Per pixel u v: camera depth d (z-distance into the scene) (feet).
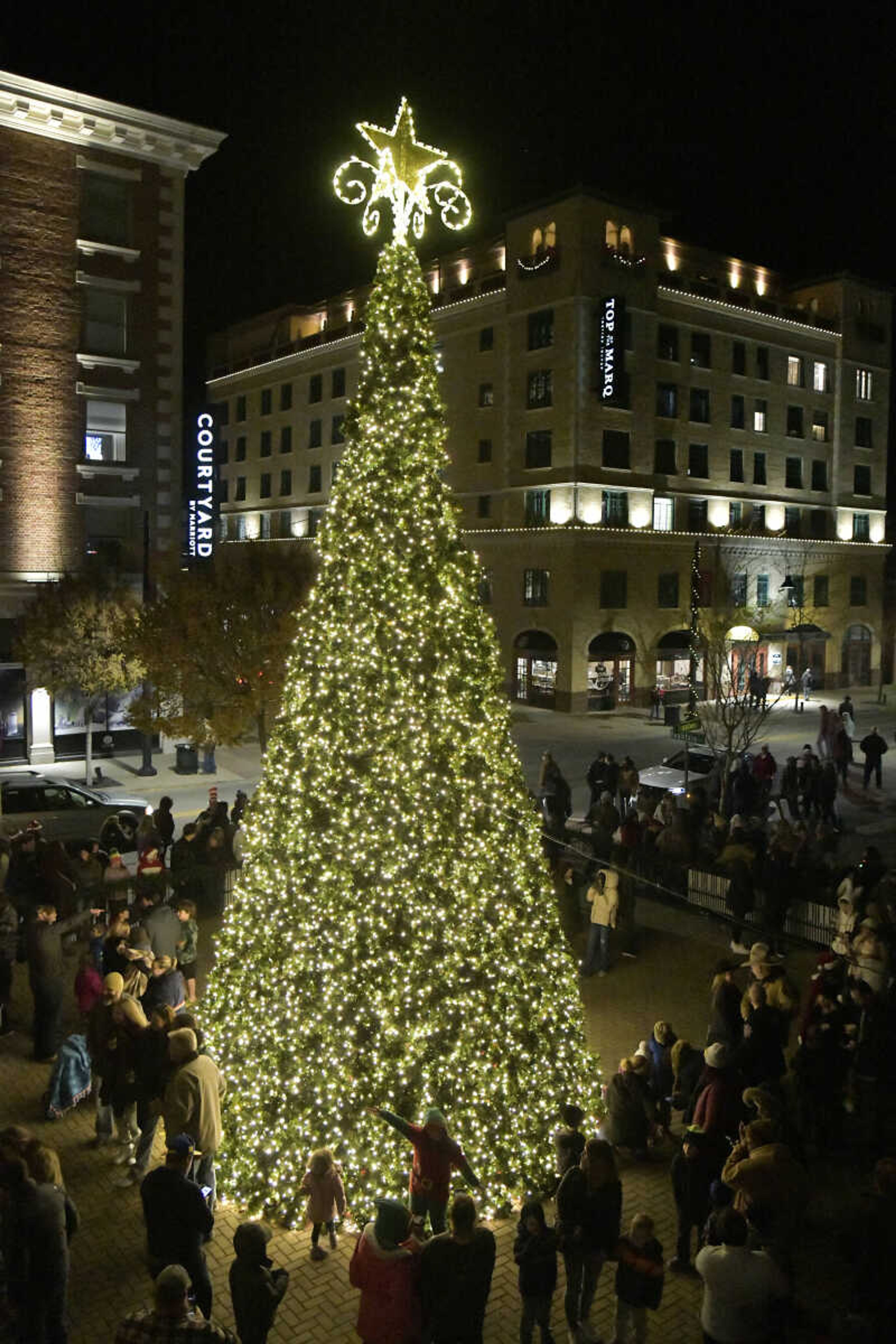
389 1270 19.95
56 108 90.89
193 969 39.75
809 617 158.20
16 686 94.68
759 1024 31.99
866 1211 21.40
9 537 93.09
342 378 186.60
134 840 56.85
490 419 158.61
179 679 76.07
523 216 150.92
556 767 67.21
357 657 28.19
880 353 191.01
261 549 82.53
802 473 180.45
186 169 100.42
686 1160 25.85
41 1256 20.79
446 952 27.76
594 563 145.48
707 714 91.97
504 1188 27.94
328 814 28.48
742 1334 19.30
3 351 91.45
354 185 29.45
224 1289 24.93
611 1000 43.42
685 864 56.44
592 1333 23.03
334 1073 27.55
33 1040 37.96
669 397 156.87
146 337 99.19
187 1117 25.99
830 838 58.49
